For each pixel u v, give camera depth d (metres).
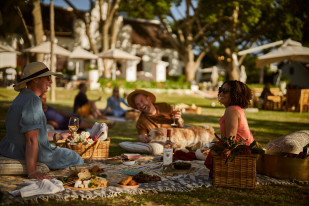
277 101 15.66
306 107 14.67
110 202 2.94
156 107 6.07
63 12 28.62
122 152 5.52
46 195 2.98
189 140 5.80
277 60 13.68
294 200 3.10
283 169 3.79
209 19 23.67
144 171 4.09
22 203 2.82
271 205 2.96
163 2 23.81
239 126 3.66
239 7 24.14
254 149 3.41
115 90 11.10
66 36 27.12
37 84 3.72
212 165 3.70
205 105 17.05
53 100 15.02
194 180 3.67
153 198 3.07
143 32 32.25
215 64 37.59
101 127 5.02
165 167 3.97
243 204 2.97
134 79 27.62
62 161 4.09
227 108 3.70
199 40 33.62
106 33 23.78
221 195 3.21
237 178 3.44
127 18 32.97
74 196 3.02
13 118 3.58
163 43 32.03
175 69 33.00
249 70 35.94
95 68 22.33
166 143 3.98
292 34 24.19
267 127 8.90
